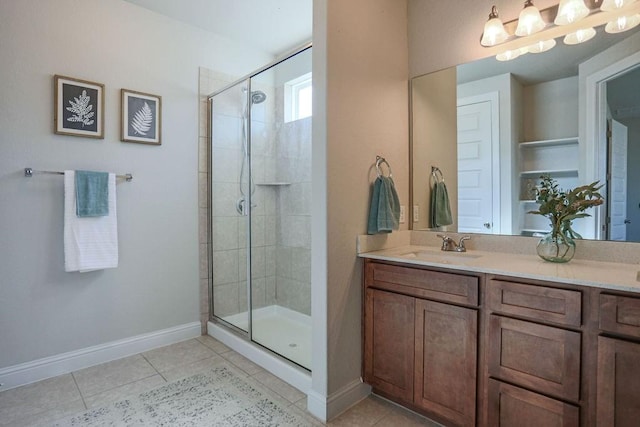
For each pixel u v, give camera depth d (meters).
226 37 3.10
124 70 2.54
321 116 1.80
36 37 2.18
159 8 2.63
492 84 2.01
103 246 2.37
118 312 2.55
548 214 1.70
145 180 2.66
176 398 2.00
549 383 1.35
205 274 3.02
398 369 1.84
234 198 3.02
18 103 2.12
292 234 2.93
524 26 1.77
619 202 1.63
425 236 2.29
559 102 1.80
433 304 1.70
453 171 2.17
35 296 2.21
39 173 2.20
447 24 2.17
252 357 2.48
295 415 1.85
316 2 1.82
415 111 2.32
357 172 1.97
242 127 3.03
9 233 2.11
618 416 1.21
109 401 1.97
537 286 1.38
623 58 1.62
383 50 2.14
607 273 1.39
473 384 1.57
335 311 1.85
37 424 1.75
